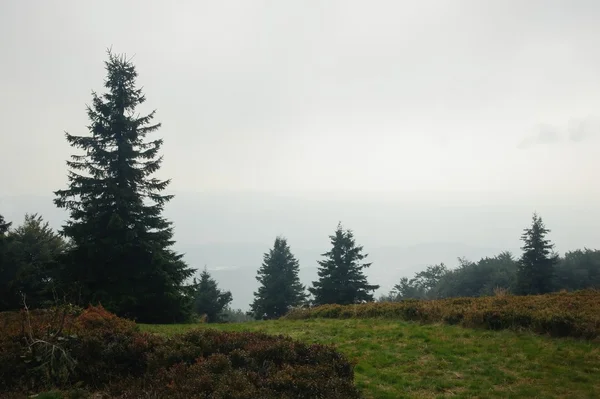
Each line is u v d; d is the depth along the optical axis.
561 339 10.89
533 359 9.16
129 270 19.14
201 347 7.22
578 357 9.23
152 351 7.27
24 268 26.98
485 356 9.38
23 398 6.10
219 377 5.70
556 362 8.95
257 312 49.03
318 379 5.70
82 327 8.36
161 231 20.70
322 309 18.64
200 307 47.25
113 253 18.50
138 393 5.75
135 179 20.20
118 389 6.31
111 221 18.08
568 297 15.43
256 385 5.55
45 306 18.38
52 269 19.03
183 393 5.28
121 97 20.22
